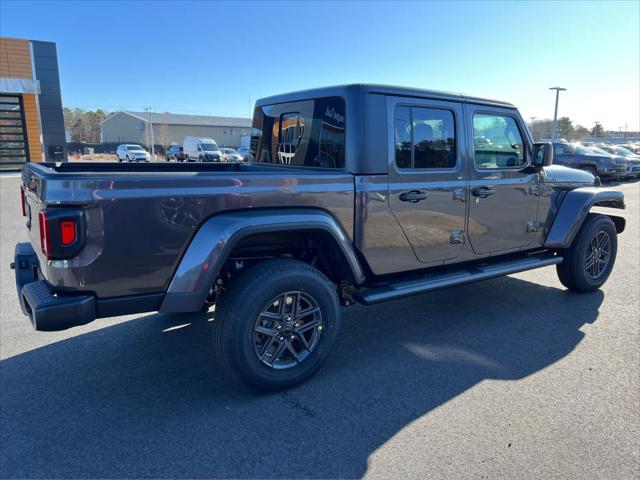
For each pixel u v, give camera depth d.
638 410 3.07
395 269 3.88
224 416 3.04
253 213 3.09
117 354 3.93
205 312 4.89
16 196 13.67
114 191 2.69
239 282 3.14
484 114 4.35
